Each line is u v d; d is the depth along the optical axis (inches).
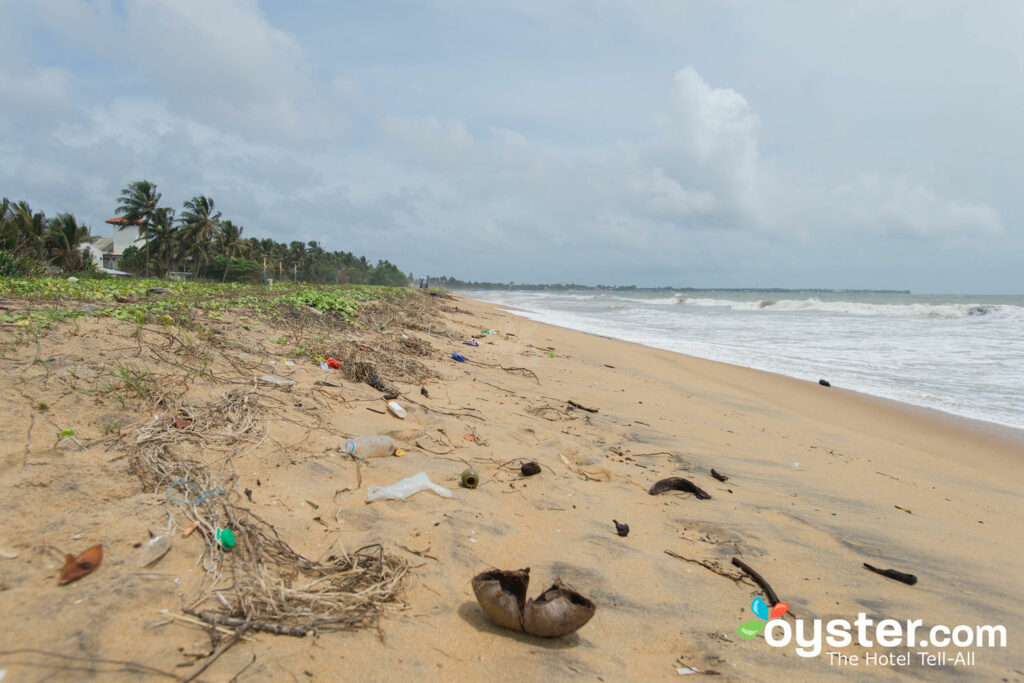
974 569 148.4
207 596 94.0
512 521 144.9
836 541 157.0
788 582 132.6
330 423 185.9
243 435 158.9
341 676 83.0
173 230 1995.6
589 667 95.6
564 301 2508.6
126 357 191.2
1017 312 1051.3
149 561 98.0
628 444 234.1
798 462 237.9
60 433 133.5
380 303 622.5
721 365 549.0
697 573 131.2
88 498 112.9
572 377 386.6
